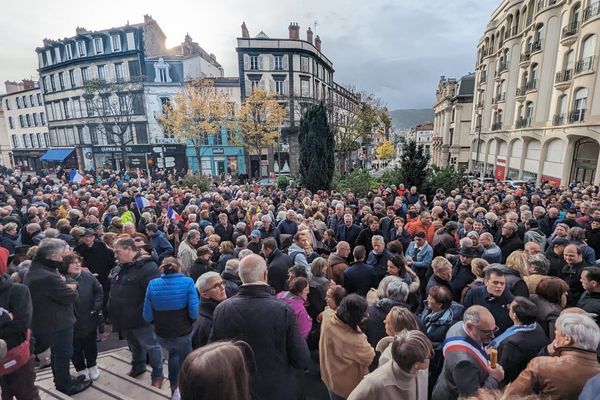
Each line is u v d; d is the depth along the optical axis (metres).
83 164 39.00
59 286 3.48
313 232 7.71
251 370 1.83
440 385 2.60
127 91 35.19
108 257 5.76
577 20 20.92
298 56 35.59
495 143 35.09
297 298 3.54
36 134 45.03
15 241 6.67
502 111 32.81
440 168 16.23
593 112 19.28
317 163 16.17
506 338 2.84
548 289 3.36
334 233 8.02
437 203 10.20
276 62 35.53
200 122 31.53
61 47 38.09
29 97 44.16
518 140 29.73
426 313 3.77
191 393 1.26
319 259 4.68
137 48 34.75
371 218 7.12
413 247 6.11
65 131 40.28
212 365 1.28
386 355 2.52
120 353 5.14
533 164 27.12
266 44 35.03
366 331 3.47
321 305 4.44
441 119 57.75
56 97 39.81
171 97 35.47
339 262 4.76
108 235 6.10
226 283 4.25
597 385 1.76
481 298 3.61
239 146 35.62
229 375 1.29
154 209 10.98
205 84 31.22
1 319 2.87
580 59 20.53
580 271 4.40
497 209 8.66
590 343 2.15
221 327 2.48
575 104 21.12
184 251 6.14
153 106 35.53
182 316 3.64
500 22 34.00
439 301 3.34
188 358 1.35
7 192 14.79
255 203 10.69
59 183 19.77
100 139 37.91
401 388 2.10
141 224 8.44
